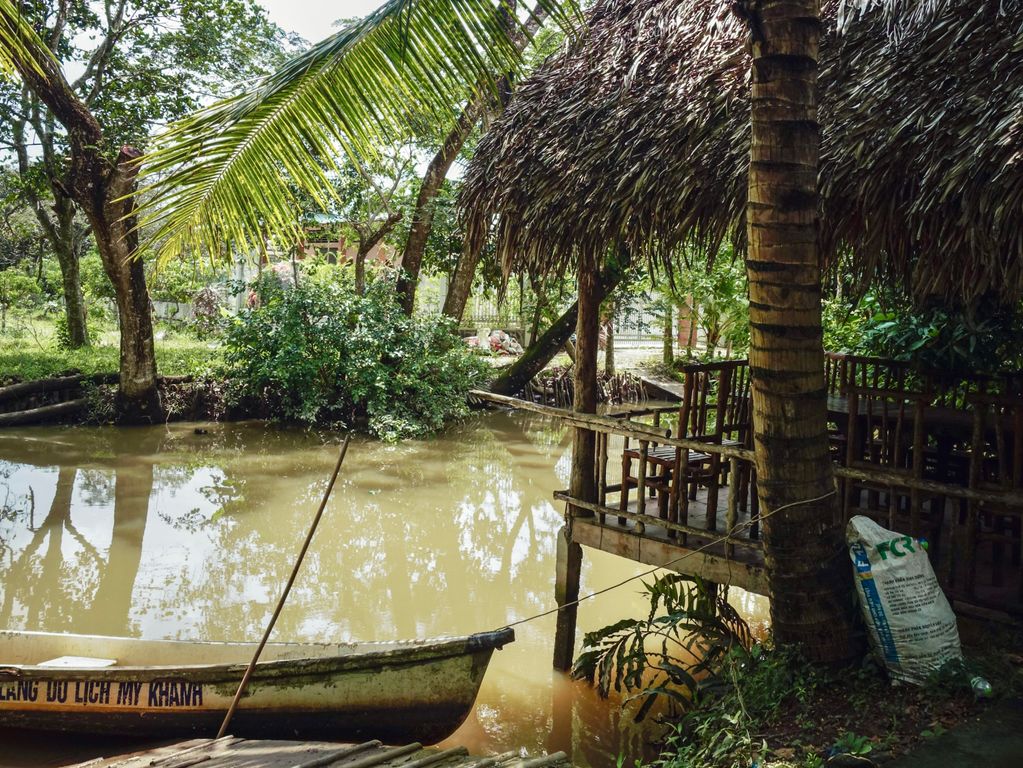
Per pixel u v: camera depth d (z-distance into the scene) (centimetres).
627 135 545
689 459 625
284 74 402
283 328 1631
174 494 1159
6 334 2303
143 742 520
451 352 1747
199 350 2027
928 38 427
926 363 633
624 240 559
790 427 393
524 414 1894
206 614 757
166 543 960
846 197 427
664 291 1786
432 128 464
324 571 879
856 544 401
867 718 369
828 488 402
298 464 1348
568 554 630
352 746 436
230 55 1681
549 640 711
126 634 709
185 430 1577
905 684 391
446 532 1024
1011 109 362
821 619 403
